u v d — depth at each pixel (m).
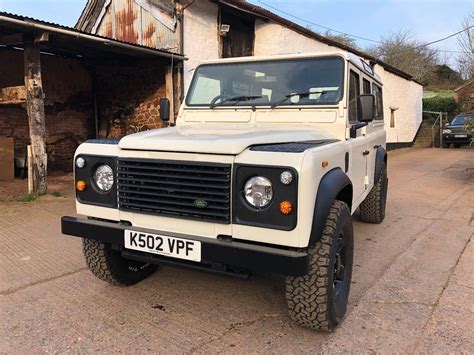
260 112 3.90
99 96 12.12
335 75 3.77
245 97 4.03
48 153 11.27
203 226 2.74
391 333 2.99
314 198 2.57
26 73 7.45
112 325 3.08
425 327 3.07
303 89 3.83
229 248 2.60
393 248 4.93
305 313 2.81
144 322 3.12
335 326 3.01
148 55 9.72
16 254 4.60
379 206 5.87
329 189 2.70
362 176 4.41
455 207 7.26
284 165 2.48
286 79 3.93
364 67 4.58
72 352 2.73
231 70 4.19
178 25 10.20
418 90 24.48
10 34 7.47
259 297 3.57
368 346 2.82
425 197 8.20
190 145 2.72
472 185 9.70
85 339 2.88
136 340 2.87
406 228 5.84
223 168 2.62
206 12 10.87
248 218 2.59
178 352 2.73
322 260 2.73
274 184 2.51
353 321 3.16
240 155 2.62
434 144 23.33
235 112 3.99
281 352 2.74
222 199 2.64
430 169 12.84
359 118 3.65
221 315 3.24
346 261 3.18
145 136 3.03
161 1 10.55
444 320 3.18
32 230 5.53
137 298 3.54
